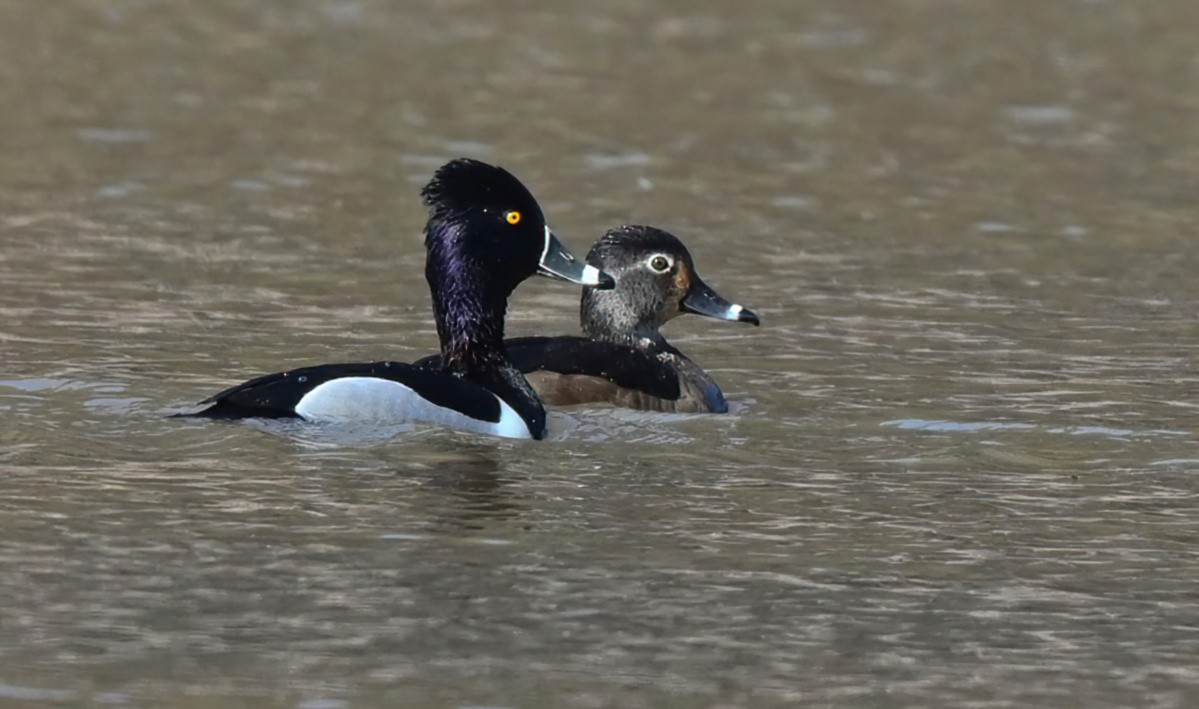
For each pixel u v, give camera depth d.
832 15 33.25
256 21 31.50
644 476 12.38
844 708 8.93
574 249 20.23
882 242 20.83
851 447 13.34
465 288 13.29
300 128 25.36
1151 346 16.64
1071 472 12.85
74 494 11.34
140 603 9.80
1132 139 26.05
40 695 8.74
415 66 28.98
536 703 8.85
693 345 16.55
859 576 10.66
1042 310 17.98
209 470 11.84
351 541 10.78
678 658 9.42
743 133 25.88
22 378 14.12
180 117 25.69
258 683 8.95
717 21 32.66
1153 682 9.30
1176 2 34.69
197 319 16.70
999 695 9.12
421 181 23.05
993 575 10.75
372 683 8.99
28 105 25.89
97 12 31.61
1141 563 11.01
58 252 19.14
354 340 16.28
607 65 29.45
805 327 17.23
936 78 29.17
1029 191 23.30
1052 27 32.69
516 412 13.12
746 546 11.07
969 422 14.05
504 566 10.54
